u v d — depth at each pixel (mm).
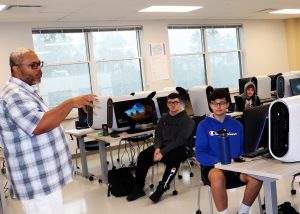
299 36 9492
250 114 2174
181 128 3768
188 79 8125
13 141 1814
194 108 4973
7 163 1880
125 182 4012
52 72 6539
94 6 5359
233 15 7824
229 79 8773
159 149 3754
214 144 2654
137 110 4324
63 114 1722
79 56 6824
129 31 7316
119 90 7262
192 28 8102
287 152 1976
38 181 1852
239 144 2600
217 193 2484
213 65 8461
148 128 4168
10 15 5422
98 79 7004
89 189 4375
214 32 8469
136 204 3668
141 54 7441
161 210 3422
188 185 4102
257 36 9070
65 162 1996
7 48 6004
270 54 9344
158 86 7504
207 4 6145
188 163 4781
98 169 5410
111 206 3701
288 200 3303
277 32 9477
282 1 6641
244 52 8875
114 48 7156
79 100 1765
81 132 4684
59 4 4973
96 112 4438
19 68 1840
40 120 1699
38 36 6383
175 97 3855
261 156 2234
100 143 4438
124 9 5859
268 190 1982
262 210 2928
